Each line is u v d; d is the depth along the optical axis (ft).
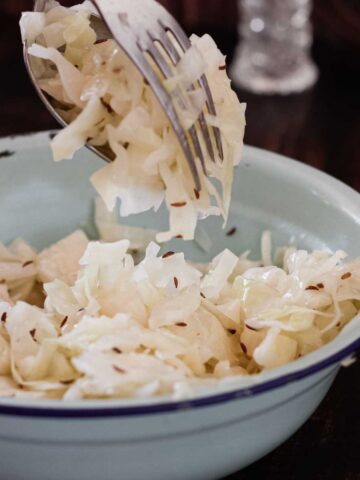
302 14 2.00
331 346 0.83
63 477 0.83
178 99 0.93
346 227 1.11
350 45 2.09
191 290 1.01
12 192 1.24
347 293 0.99
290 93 1.95
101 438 0.79
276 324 0.96
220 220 1.21
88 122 0.95
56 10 1.00
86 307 1.00
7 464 0.83
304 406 0.89
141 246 1.24
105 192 0.97
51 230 1.25
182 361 0.93
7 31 2.13
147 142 0.95
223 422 0.81
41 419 0.76
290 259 1.10
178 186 0.97
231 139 1.01
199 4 2.19
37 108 1.84
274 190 1.19
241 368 0.97
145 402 0.75
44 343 0.92
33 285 1.20
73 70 0.97
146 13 0.95
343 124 1.84
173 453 0.82
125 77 0.96
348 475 0.95
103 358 0.86
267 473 0.95
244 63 2.03
